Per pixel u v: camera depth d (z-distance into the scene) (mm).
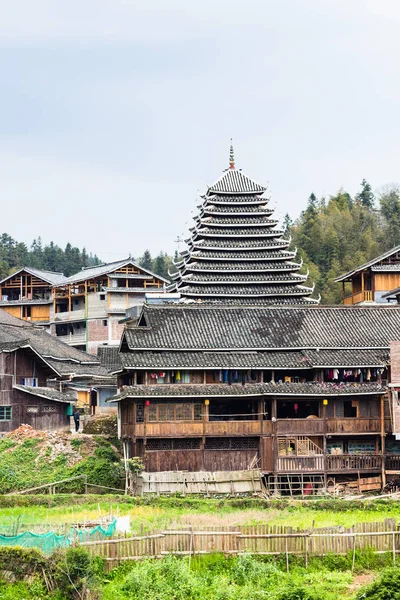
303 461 80062
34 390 93250
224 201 118188
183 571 46031
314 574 47969
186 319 87875
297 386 81812
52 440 84750
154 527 51500
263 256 115562
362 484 80750
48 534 47656
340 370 83938
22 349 94688
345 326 90312
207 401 80438
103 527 51844
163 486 76938
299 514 65562
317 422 81250
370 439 83875
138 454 80875
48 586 44375
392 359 81188
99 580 45531
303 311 92062
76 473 79000
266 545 49594
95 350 146875
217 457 80688
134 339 83125
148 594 44375
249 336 86688
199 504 70188
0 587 44625
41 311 157375
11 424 91562
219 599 44250
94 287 150875
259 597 44219
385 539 50688
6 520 58969
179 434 79625
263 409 81438
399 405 80750
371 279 122000
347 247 187875
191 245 121188
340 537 50250
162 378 82500
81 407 107688
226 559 48938
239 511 67188
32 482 77125
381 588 43156
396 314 93000
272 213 118562
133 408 80375
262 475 79562
